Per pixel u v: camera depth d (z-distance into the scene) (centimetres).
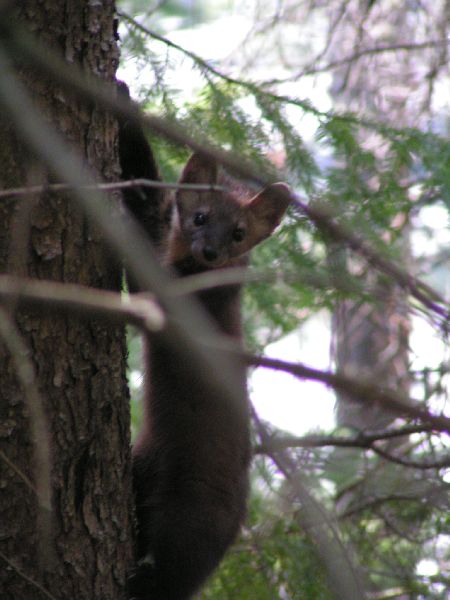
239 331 1182
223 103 1016
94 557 787
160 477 1107
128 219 1156
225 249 1238
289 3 1518
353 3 1495
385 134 1049
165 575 1024
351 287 688
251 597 1104
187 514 1069
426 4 1588
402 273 878
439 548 1225
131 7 1529
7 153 742
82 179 504
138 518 1060
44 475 495
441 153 1044
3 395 730
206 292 1139
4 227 738
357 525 1212
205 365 490
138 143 1138
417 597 1120
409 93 1530
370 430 1173
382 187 1048
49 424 759
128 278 957
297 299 1116
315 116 1042
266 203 1295
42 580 744
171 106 1029
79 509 778
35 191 552
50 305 453
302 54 1603
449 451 1123
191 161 1259
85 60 813
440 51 1462
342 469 1210
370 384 476
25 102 501
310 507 738
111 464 811
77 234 782
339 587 650
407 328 1244
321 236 958
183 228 1267
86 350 786
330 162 1353
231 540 1099
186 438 1111
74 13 807
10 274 733
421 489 1189
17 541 734
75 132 798
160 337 494
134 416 1322
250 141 1020
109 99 577
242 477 1125
